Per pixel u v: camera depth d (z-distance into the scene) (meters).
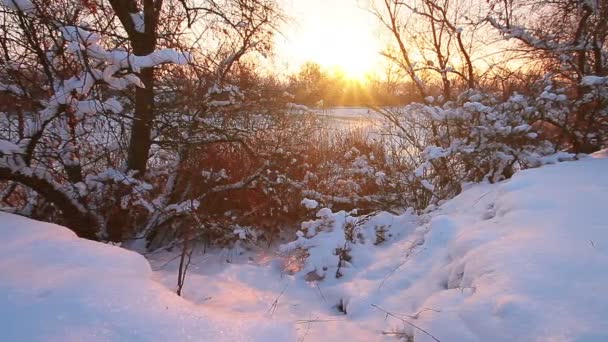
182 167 7.03
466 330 2.70
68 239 3.41
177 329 2.43
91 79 4.52
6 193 5.78
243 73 7.54
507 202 4.23
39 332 2.15
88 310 2.39
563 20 6.94
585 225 3.31
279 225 7.54
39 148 5.23
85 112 4.72
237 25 6.68
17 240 3.27
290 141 8.15
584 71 6.88
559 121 6.29
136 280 2.89
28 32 4.67
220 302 4.11
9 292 2.46
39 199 5.71
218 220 7.01
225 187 6.90
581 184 4.29
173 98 6.86
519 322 2.46
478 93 6.46
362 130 9.95
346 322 3.93
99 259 3.12
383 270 4.78
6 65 4.75
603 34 6.58
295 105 8.27
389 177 7.75
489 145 5.79
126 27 6.01
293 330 2.87
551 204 3.88
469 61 7.69
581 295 2.48
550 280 2.70
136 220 6.92
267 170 7.32
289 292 4.80
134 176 6.52
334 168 8.43
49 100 4.94
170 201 7.07
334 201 7.55
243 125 7.63
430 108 6.32
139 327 2.35
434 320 2.98
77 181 5.72
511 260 3.07
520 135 5.81
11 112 5.16
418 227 5.59
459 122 6.20
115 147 6.43
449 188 6.80
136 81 4.69
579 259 2.83
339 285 4.69
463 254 3.77
